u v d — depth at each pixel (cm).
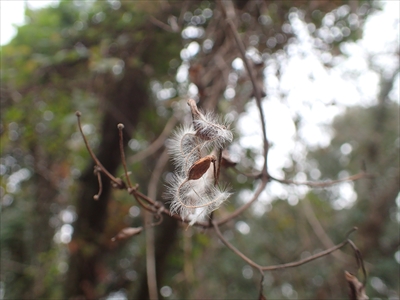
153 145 304
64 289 435
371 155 689
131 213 487
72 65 380
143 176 445
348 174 697
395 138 693
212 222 183
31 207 482
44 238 484
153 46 379
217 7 344
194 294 459
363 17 402
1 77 369
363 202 675
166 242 389
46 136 408
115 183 174
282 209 509
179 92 383
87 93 386
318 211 528
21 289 494
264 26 371
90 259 432
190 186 122
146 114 413
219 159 122
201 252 432
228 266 564
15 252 516
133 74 383
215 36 349
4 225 506
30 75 370
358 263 181
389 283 658
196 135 123
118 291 503
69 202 453
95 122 403
